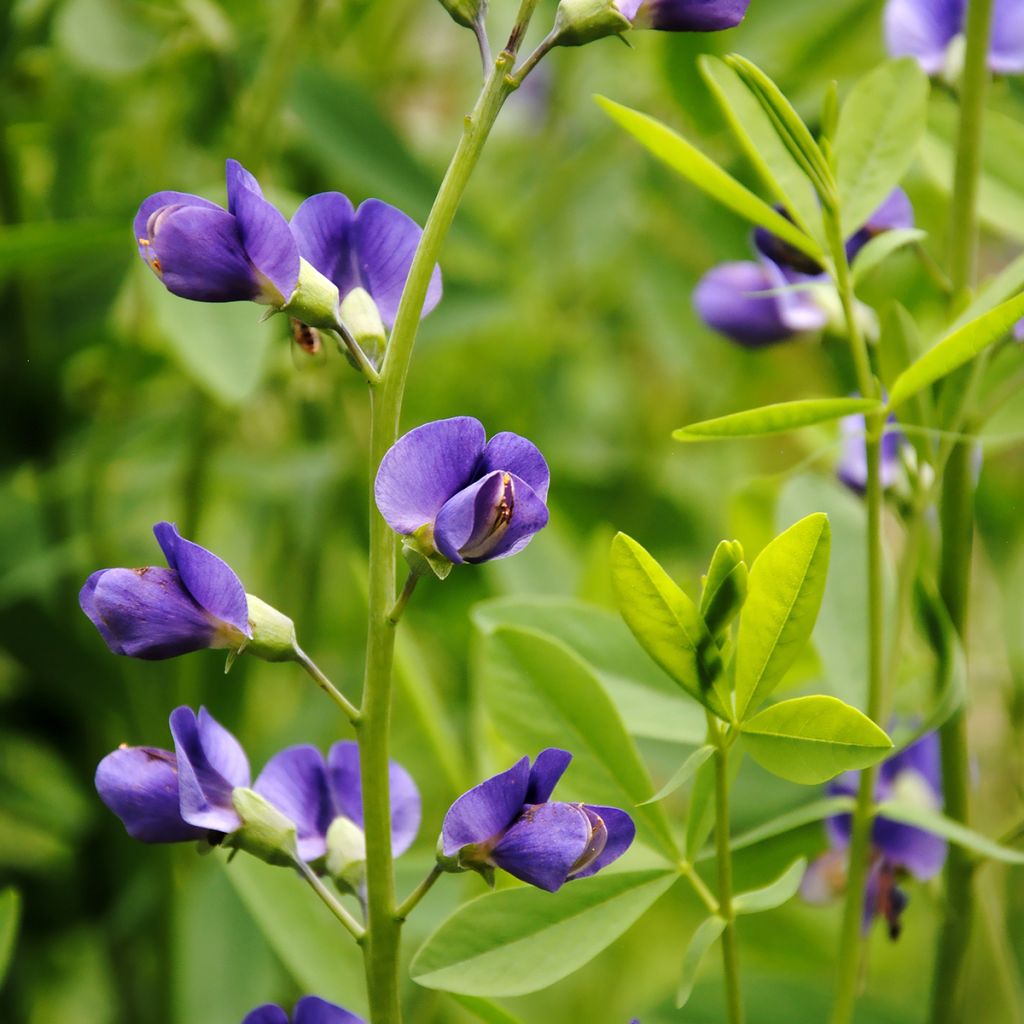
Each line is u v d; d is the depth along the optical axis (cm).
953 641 59
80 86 80
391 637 54
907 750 61
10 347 76
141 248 54
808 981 63
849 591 61
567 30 54
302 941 60
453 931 55
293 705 84
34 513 78
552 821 53
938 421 60
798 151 56
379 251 56
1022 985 67
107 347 80
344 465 83
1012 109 71
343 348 54
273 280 54
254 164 73
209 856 69
